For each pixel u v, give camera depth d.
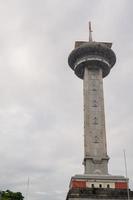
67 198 124.25
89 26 167.75
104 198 119.94
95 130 140.38
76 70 159.00
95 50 153.75
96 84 150.12
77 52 154.50
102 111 144.00
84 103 145.88
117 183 126.00
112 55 155.38
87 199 119.12
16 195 115.50
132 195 121.44
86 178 126.19
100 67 154.75
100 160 135.12
